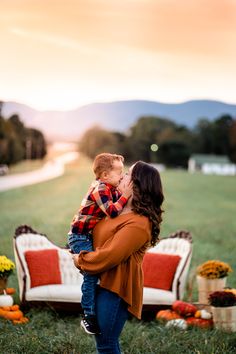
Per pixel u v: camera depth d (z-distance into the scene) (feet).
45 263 27.99
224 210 111.96
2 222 76.89
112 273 14.32
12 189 143.54
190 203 123.85
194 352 20.83
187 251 28.07
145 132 483.51
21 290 26.89
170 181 187.93
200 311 25.43
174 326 24.02
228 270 28.07
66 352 20.24
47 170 279.28
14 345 20.61
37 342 20.86
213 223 87.30
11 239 56.34
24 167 306.55
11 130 326.85
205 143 449.48
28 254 27.89
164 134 470.80
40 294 26.55
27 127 399.85
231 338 22.68
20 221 79.10
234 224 87.15
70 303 26.55
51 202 114.73
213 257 49.16
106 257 14.02
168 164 444.14
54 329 23.62
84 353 20.22
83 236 14.85
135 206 14.44
